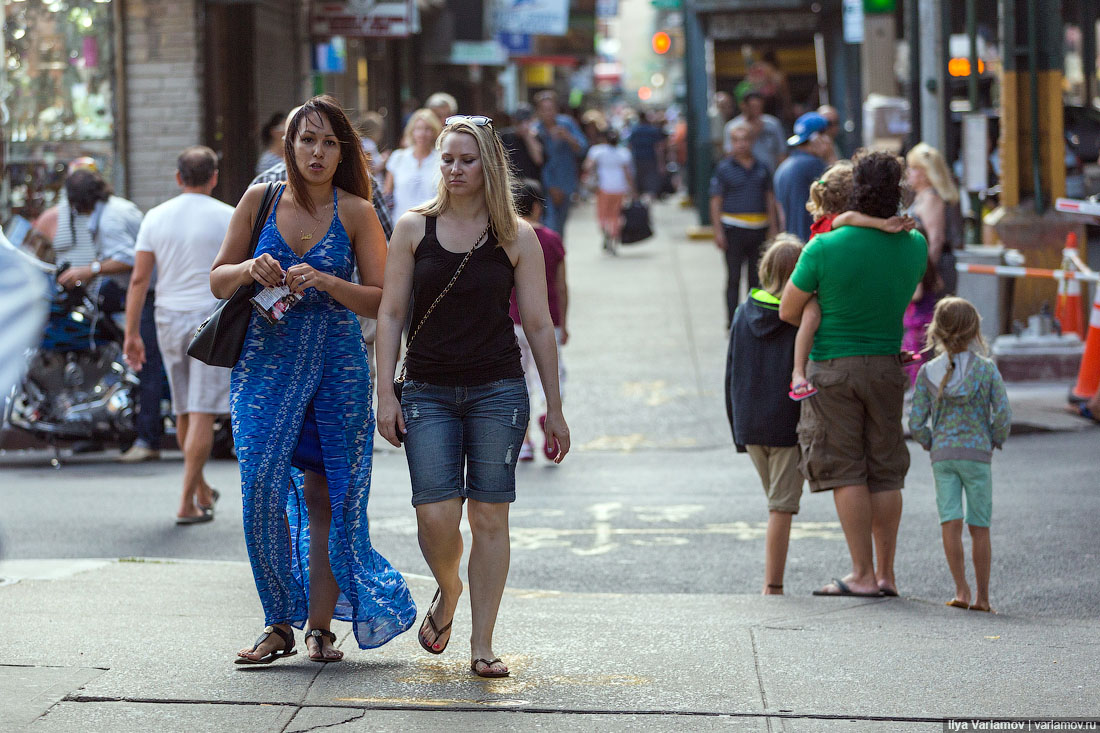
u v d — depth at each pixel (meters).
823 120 45.94
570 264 84.00
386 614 19.05
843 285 24.88
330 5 64.12
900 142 86.44
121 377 42.22
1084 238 52.94
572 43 152.00
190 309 32.44
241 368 19.16
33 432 41.53
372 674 18.97
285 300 18.52
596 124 137.12
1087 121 62.75
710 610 24.20
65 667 18.84
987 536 24.97
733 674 18.97
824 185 26.30
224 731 16.25
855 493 25.50
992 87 75.88
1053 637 21.53
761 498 35.75
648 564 29.55
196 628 21.56
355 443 19.20
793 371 25.64
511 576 28.72
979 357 25.03
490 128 18.44
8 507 34.78
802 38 100.31
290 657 20.00
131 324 33.19
